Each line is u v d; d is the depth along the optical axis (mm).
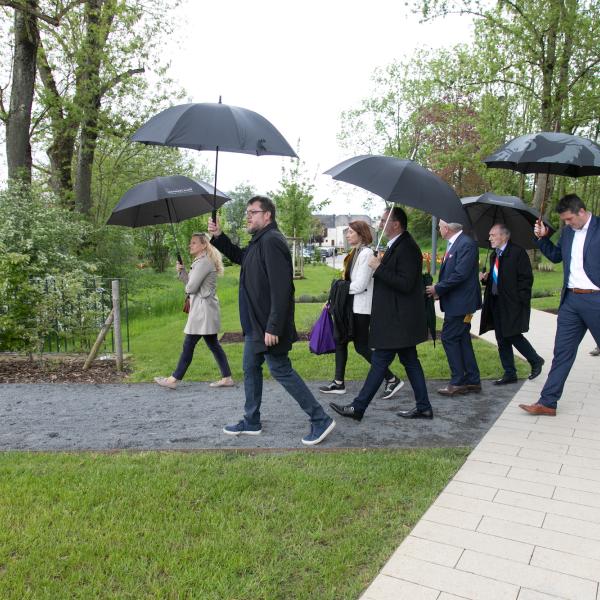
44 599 2520
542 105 16672
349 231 5781
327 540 3051
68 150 14398
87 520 3211
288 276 4195
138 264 17078
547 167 5324
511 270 6102
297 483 3689
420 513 3348
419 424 5000
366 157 4586
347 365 7379
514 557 2900
